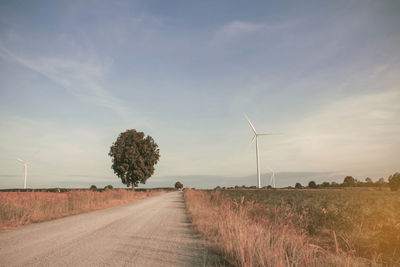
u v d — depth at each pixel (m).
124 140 60.19
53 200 18.42
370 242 8.99
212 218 12.02
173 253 6.92
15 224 12.08
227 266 5.78
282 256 5.25
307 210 13.44
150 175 61.72
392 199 28.00
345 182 111.81
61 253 6.73
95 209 21.30
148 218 15.27
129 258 6.36
